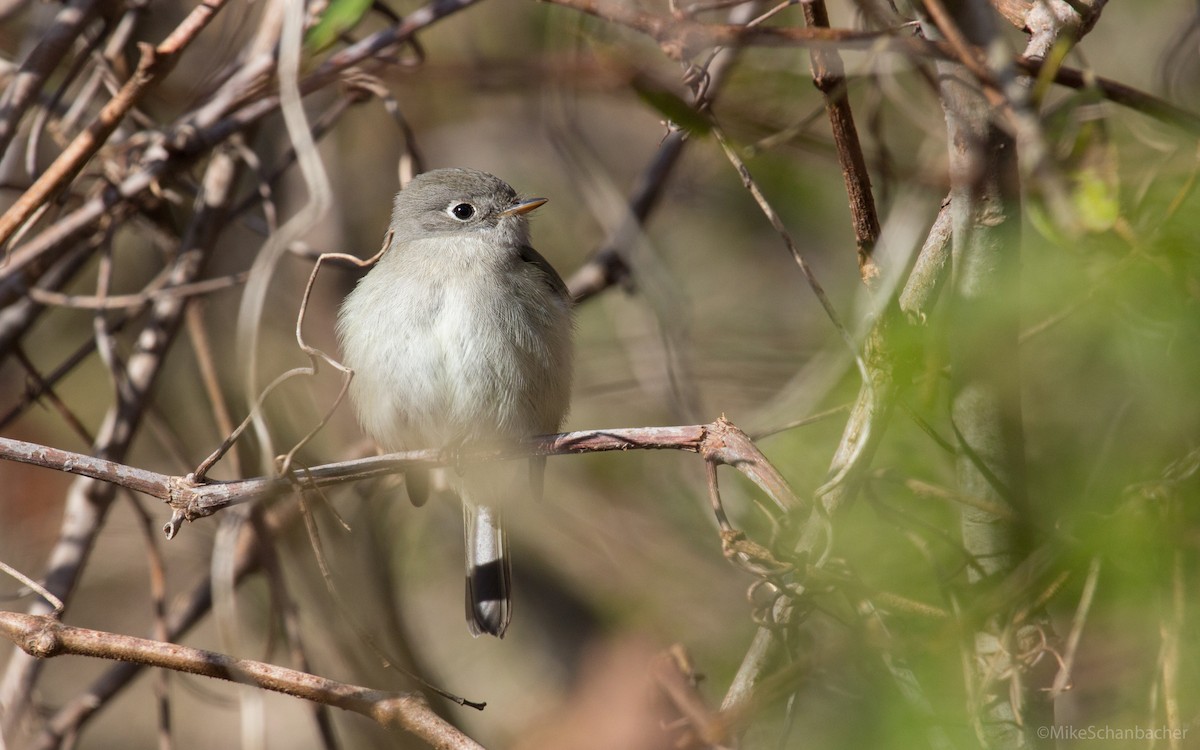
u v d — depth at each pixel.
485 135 14.47
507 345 9.68
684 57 6.20
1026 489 6.25
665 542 11.83
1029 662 5.88
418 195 10.42
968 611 5.43
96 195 9.63
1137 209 6.03
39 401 10.54
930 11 5.48
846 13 9.75
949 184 6.44
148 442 12.98
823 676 5.86
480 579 9.91
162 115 11.09
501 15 11.50
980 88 5.91
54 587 9.80
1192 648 5.18
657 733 8.86
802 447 8.77
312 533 7.05
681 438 6.81
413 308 9.80
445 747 6.09
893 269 6.43
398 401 9.75
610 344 13.38
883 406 6.20
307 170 7.18
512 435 9.62
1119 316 5.91
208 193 10.39
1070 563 5.26
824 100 6.31
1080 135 6.00
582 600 13.05
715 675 8.50
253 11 10.70
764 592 7.63
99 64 9.73
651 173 11.07
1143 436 5.66
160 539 13.27
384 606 11.98
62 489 13.43
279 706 14.52
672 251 13.74
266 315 12.67
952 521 6.86
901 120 9.46
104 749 14.25
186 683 10.56
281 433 12.28
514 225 10.39
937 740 5.64
